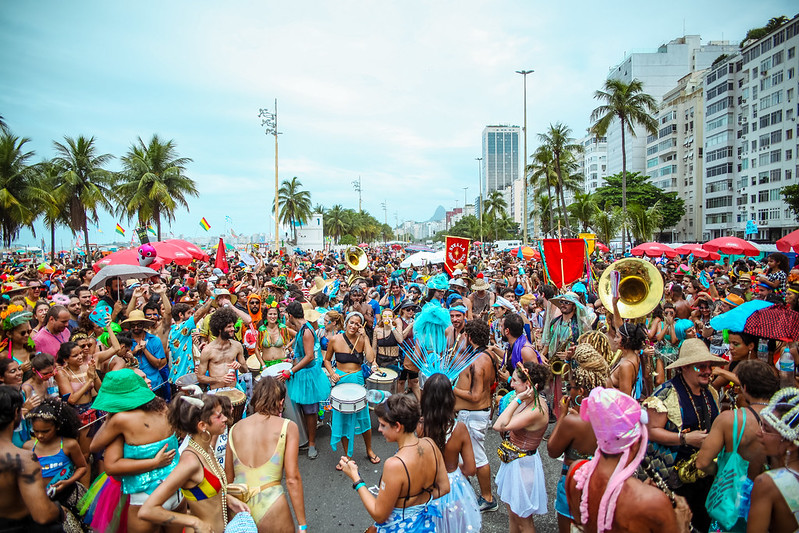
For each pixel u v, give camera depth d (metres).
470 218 122.44
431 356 5.20
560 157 49.97
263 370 6.31
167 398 6.80
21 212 31.42
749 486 2.99
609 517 2.41
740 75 64.44
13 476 2.94
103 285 8.35
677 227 84.19
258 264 17.70
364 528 4.55
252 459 3.42
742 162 63.56
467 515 3.64
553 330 6.91
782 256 8.33
